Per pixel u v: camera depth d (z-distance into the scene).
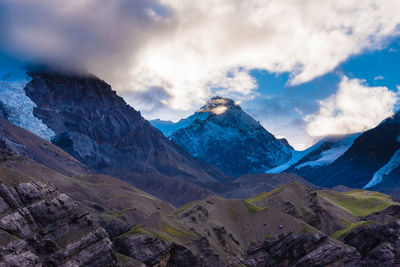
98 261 126.62
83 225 129.25
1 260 99.75
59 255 115.19
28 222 115.12
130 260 146.50
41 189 124.75
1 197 113.75
